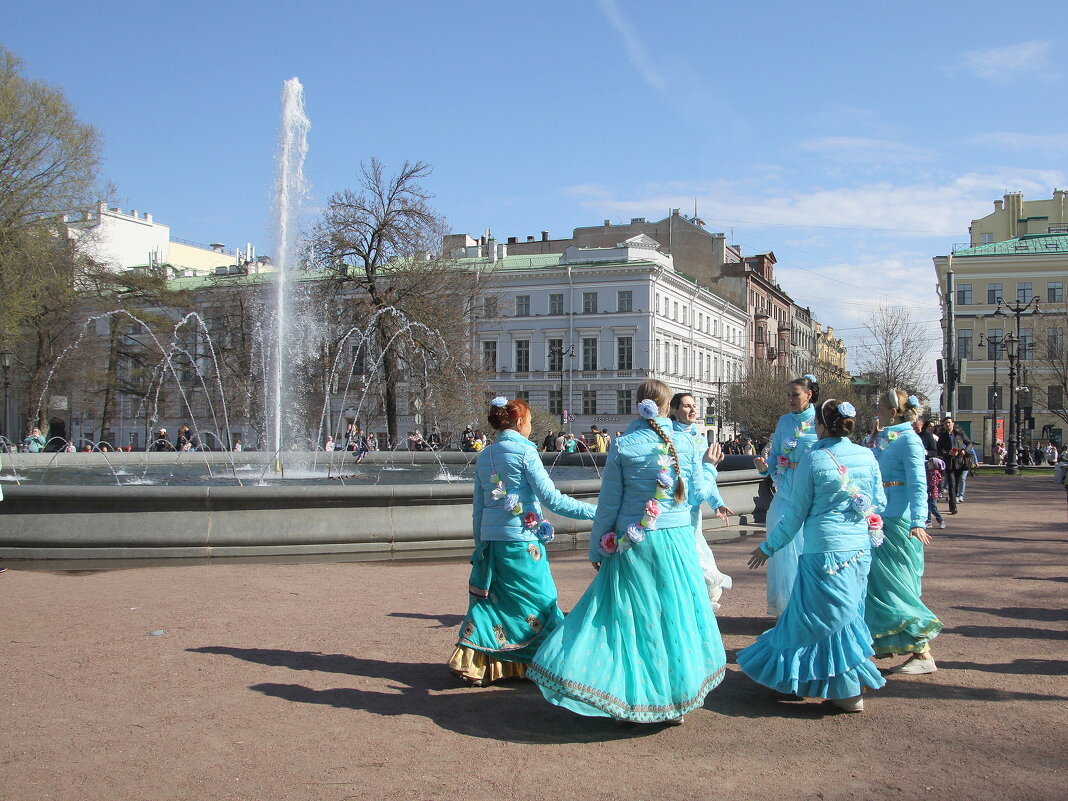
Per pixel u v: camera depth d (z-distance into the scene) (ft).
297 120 69.77
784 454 21.95
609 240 241.76
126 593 26.63
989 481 100.53
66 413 184.44
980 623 23.36
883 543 18.84
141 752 13.87
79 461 75.46
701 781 12.87
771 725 15.44
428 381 129.08
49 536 31.63
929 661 18.70
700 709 16.37
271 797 12.21
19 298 105.40
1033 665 19.20
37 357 138.72
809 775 13.08
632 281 202.59
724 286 268.21
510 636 17.78
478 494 18.49
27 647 20.27
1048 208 237.45
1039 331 160.76
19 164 105.60
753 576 31.14
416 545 34.27
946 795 12.32
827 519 16.19
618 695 14.58
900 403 19.67
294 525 33.19
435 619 23.45
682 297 220.64
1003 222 240.32
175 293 163.63
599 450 111.24
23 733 14.67
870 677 15.96
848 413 16.38
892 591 18.65
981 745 14.32
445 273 131.13
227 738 14.55
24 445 121.08
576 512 18.03
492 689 17.57
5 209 104.94
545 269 207.72
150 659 19.31
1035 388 167.73
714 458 21.08
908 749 14.17
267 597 26.20
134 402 184.55
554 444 111.96
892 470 19.11
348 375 132.26
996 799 12.19
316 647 20.51
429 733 14.94
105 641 20.88
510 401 18.49
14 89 104.99
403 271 128.77
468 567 32.04
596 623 15.14
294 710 16.06
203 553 32.19
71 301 134.21
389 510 34.32
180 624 22.68
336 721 15.49
